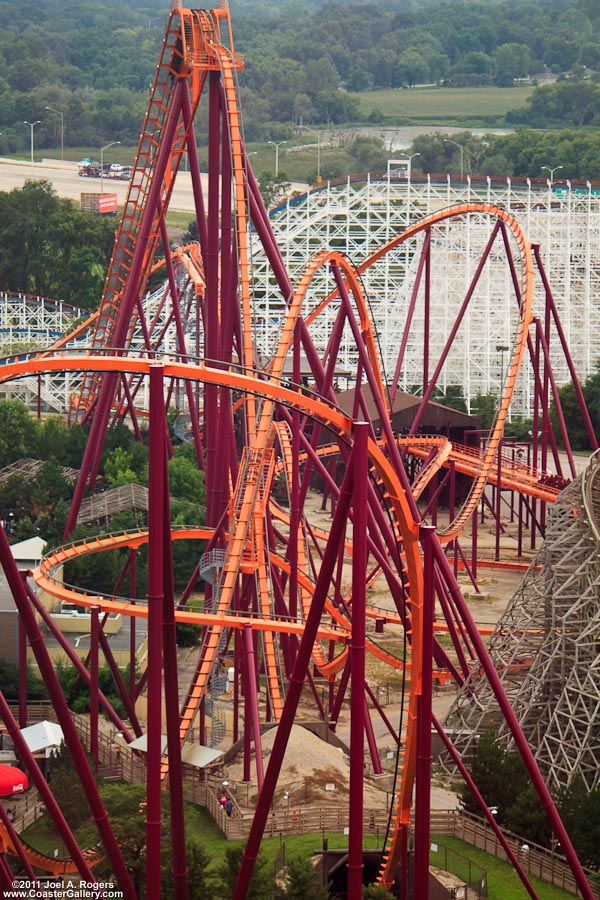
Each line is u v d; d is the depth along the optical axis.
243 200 104.38
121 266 139.38
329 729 95.25
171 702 65.00
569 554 92.31
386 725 97.44
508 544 152.12
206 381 64.00
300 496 104.75
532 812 79.81
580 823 78.56
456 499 166.62
